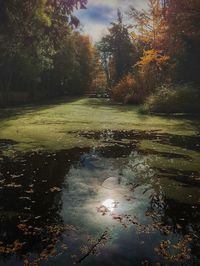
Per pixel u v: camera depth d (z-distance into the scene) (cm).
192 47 2538
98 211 576
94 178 748
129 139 1181
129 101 2878
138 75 3064
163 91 2192
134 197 641
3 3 1217
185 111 2003
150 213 571
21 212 567
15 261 429
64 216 555
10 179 730
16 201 612
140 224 530
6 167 816
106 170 808
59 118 1778
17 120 1684
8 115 1948
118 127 1460
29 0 1293
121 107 2531
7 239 480
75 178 745
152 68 2919
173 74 2659
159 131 1364
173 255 448
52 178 742
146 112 2039
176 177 761
